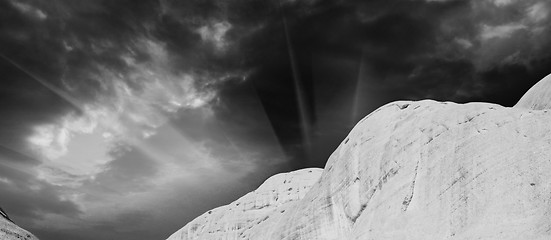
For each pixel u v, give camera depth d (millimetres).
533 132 47531
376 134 64125
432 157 52781
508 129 49375
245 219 110500
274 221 81625
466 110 55250
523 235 38375
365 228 51531
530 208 40906
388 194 53094
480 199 44344
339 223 59875
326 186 66375
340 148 70125
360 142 65438
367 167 60219
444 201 47281
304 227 63875
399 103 67625
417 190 50844
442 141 53500
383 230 48781
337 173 65500
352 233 53562
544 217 38906
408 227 47188
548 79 60031
